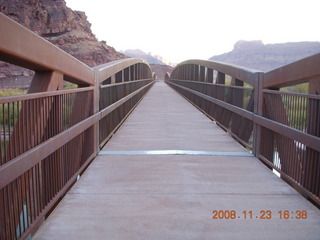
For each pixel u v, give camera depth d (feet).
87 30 344.08
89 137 15.31
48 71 10.02
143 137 22.04
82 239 8.07
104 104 18.63
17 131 7.38
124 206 10.23
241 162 15.67
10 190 7.06
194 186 12.21
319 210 10.01
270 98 14.66
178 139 21.43
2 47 6.73
